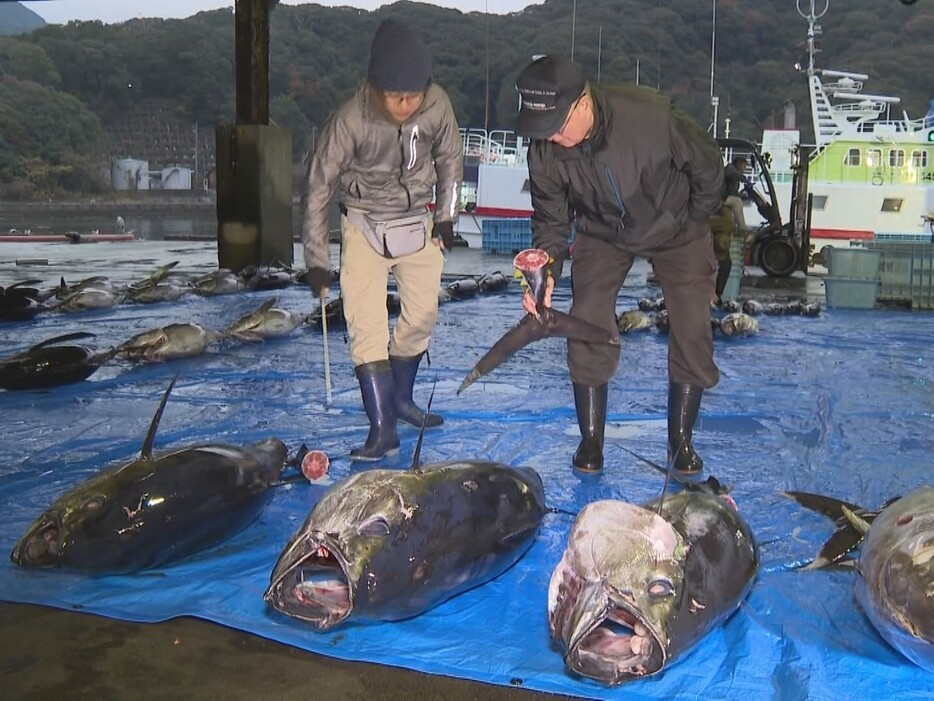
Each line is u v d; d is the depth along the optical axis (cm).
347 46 13650
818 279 1788
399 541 303
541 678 290
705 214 459
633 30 10606
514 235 2267
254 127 1641
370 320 503
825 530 414
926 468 507
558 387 693
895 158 2441
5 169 8931
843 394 689
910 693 283
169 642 308
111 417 593
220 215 1667
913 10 11244
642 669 257
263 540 391
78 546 340
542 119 404
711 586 295
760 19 11038
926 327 1076
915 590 266
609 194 441
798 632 315
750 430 587
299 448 516
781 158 2520
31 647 303
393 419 512
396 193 499
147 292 1177
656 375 750
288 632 313
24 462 498
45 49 11400
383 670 295
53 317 1050
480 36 11856
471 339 923
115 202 9075
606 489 462
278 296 1284
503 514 351
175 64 11669
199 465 379
